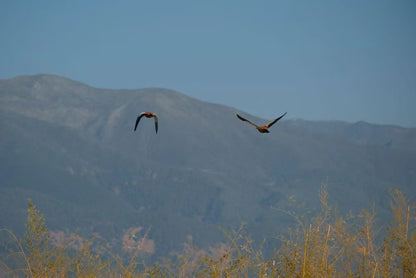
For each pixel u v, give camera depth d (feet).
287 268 21.59
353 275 21.86
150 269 22.38
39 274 22.31
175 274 22.07
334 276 21.86
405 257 21.84
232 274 21.42
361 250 22.18
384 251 22.20
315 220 22.09
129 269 22.48
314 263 21.75
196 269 21.85
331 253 22.25
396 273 21.97
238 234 22.08
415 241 22.06
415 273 21.43
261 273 21.35
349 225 22.39
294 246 21.86
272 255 21.83
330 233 22.09
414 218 22.33
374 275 21.63
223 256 21.74
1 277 21.36
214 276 21.35
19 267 22.18
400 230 22.13
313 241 21.85
